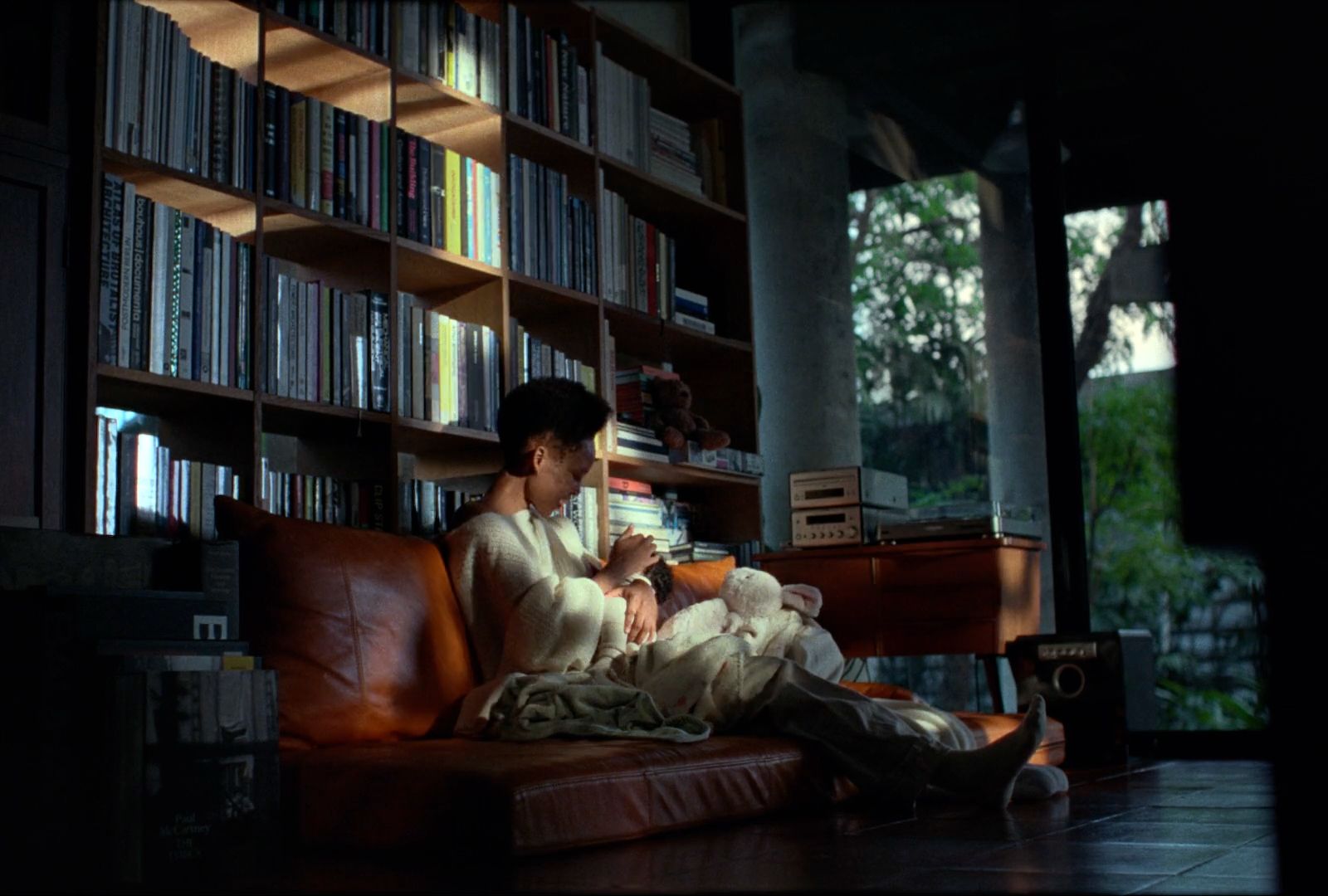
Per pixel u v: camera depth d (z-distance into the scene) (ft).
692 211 14.85
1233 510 3.44
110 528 8.07
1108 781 10.68
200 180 8.89
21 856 5.95
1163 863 5.85
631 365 14.70
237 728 6.42
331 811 6.86
